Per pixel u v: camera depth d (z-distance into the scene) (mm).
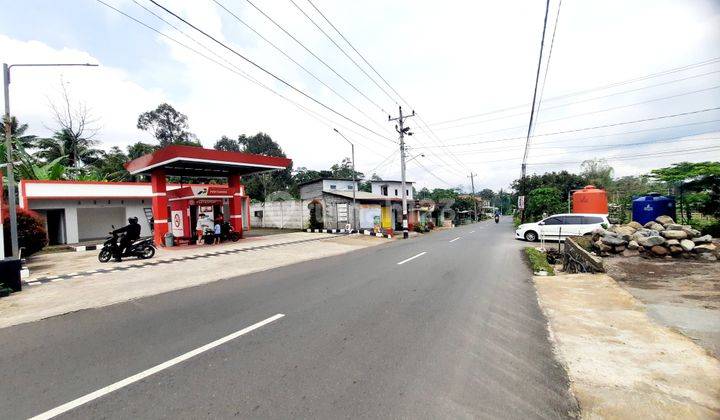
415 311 5746
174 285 8328
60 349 4344
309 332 4793
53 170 23484
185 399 3117
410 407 2959
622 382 3334
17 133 30328
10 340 4723
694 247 9961
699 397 3047
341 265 10992
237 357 3996
